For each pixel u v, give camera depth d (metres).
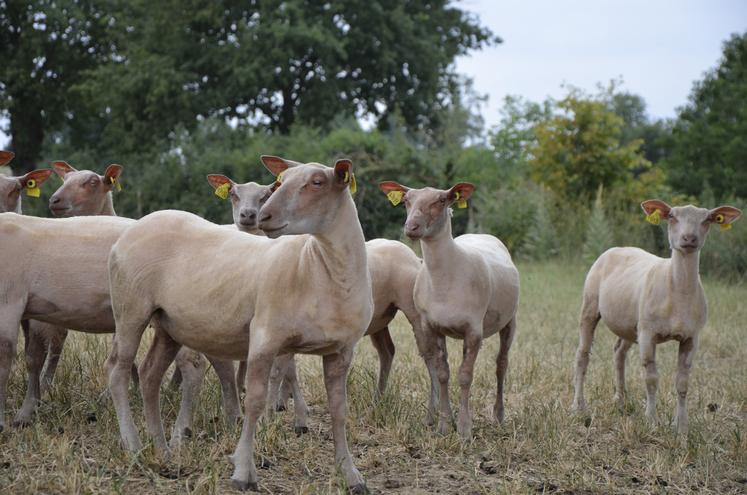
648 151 57.38
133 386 7.64
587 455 6.65
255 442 6.29
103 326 6.61
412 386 8.77
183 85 31.58
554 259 22.73
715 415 8.17
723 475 6.36
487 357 10.35
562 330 12.70
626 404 8.26
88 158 33.19
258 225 5.03
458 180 26.25
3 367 6.20
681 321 7.74
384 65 33.28
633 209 24.48
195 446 6.01
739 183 31.12
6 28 37.22
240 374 8.10
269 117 35.03
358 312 5.40
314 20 32.41
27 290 6.30
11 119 38.22
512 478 5.98
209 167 27.81
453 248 7.26
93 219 6.70
